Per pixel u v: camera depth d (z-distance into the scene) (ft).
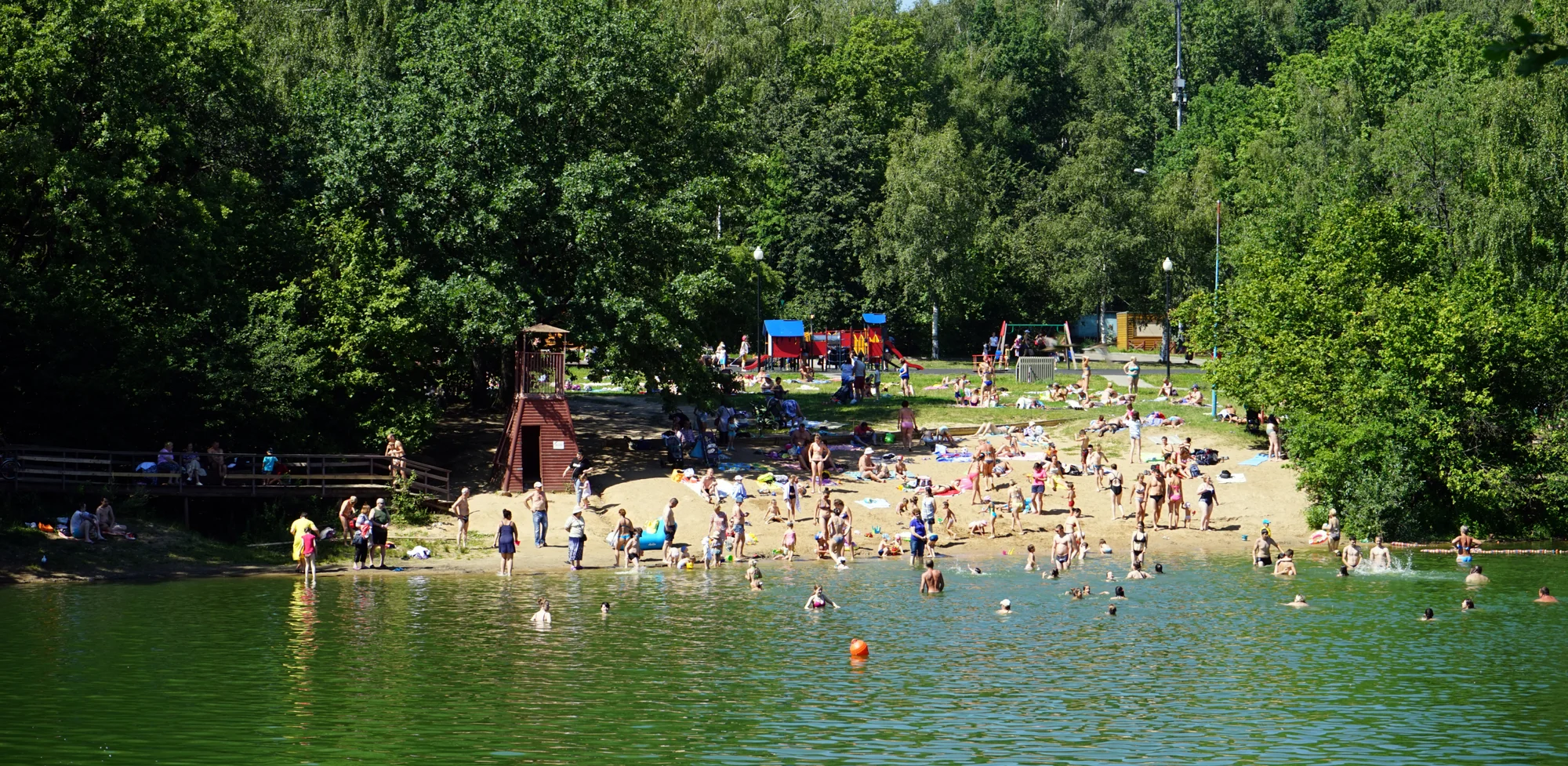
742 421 230.27
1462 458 182.19
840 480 195.83
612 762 81.20
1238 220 334.65
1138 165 468.34
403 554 162.50
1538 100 207.62
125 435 166.71
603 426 227.40
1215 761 82.48
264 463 165.68
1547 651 113.60
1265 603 136.98
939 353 382.01
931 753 83.66
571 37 197.36
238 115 202.90
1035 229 393.50
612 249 191.42
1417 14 482.28
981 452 191.72
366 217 194.08
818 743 85.61
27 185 166.91
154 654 108.17
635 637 117.91
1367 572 157.28
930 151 357.82
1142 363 334.85
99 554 147.74
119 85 170.09
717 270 206.49
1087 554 171.42
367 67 227.20
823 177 370.53
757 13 405.39
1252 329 214.69
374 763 80.18
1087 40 617.21
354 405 186.19
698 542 170.50
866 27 430.20
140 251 170.50
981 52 499.10
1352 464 184.24
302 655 109.09
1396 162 235.61
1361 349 191.93
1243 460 209.46
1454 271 213.87
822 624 124.88
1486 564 163.73
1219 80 488.85
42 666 102.99
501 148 190.80
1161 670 106.52
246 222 186.39
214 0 202.39
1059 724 90.74
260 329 173.06
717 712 92.99
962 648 114.62
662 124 210.59
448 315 185.37
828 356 311.47
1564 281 203.10
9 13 165.58
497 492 185.37
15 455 155.84
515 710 92.94
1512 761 82.74
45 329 162.91
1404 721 91.50
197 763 79.46
